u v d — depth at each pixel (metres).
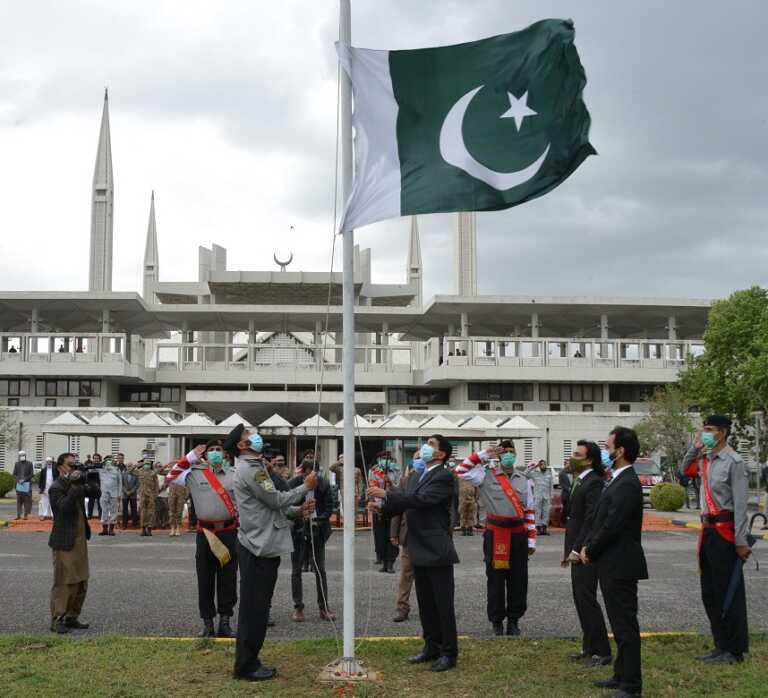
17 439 50.34
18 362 56.00
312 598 12.86
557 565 16.98
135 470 26.03
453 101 8.44
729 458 8.78
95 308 61.16
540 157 8.36
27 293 58.31
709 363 45.09
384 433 30.53
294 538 11.09
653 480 38.69
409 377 60.69
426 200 8.25
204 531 9.92
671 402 45.25
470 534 23.42
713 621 8.73
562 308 60.69
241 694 7.31
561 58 8.47
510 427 32.03
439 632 8.55
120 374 56.16
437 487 8.32
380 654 8.84
